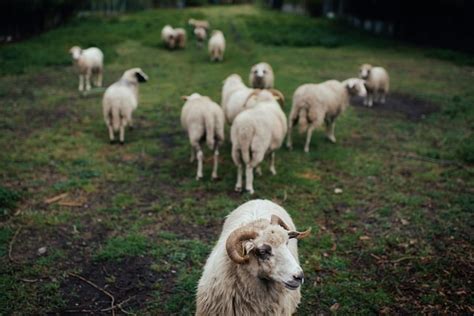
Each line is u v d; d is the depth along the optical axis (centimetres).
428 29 1327
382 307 356
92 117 684
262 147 478
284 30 1491
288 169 540
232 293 287
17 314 347
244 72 924
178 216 454
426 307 356
